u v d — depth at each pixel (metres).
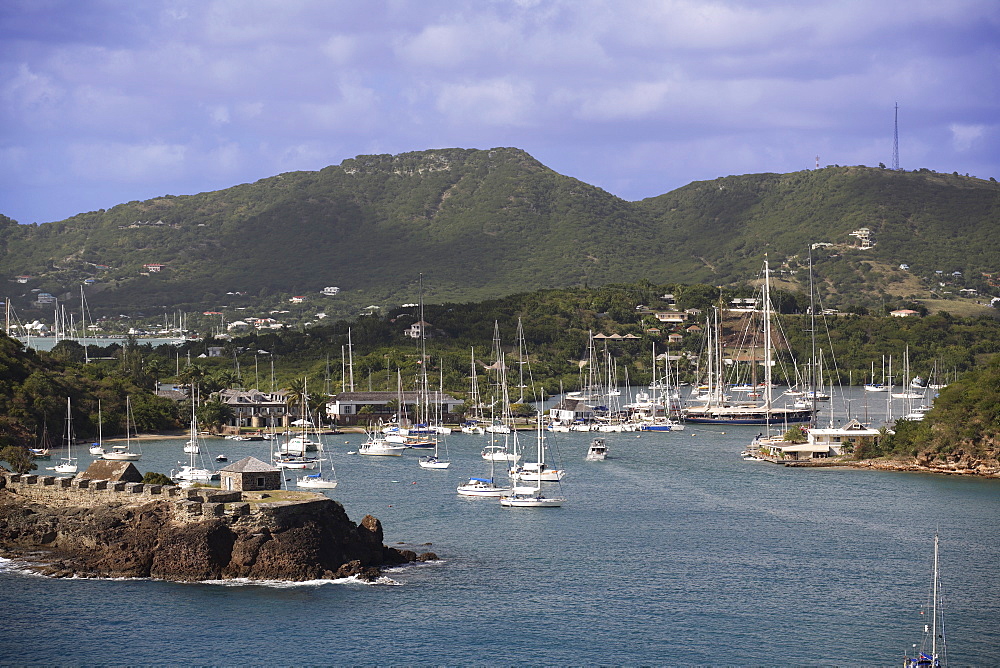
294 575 107.94
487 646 94.12
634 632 98.31
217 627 96.75
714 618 102.62
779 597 109.69
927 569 121.38
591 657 92.12
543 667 89.69
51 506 123.50
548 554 126.38
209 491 114.00
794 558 126.25
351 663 90.00
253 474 118.31
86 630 95.81
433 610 102.88
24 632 95.19
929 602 108.44
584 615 102.81
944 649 94.75
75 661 89.75
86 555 115.12
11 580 108.12
